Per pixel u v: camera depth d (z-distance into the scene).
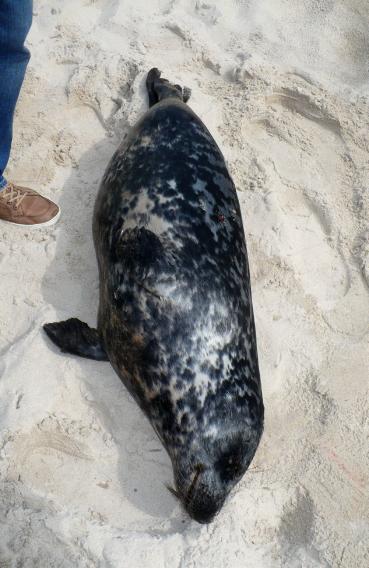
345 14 3.42
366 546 2.55
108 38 3.30
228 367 2.56
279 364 2.77
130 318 2.58
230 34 3.35
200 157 2.75
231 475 2.51
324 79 3.26
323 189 3.08
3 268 2.88
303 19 3.42
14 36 2.62
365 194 3.06
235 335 2.59
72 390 2.71
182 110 2.86
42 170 3.06
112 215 2.70
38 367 2.70
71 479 2.62
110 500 2.60
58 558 2.48
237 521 2.55
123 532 2.54
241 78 3.23
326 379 2.76
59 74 3.24
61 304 2.83
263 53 3.31
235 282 2.64
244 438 2.53
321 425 2.70
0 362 2.71
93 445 2.66
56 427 2.64
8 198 2.90
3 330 2.79
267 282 2.89
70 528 2.53
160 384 2.55
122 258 2.62
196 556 2.50
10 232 2.94
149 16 3.36
